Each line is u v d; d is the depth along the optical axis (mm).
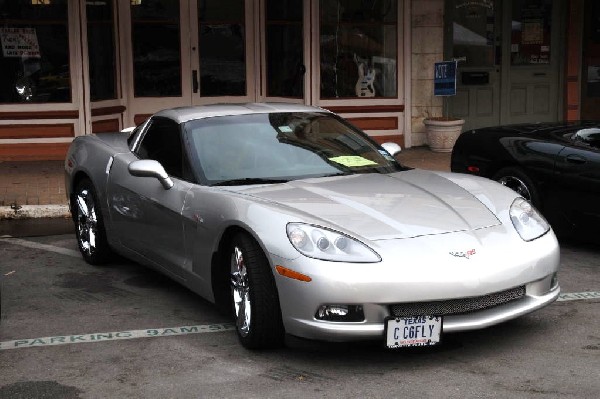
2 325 5648
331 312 4555
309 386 4492
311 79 13250
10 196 9938
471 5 13945
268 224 4801
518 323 5496
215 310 5918
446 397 4320
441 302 4629
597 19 14461
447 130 13117
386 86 13641
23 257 7586
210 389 4488
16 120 12250
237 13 13766
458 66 14047
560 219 7465
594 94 14648
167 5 13469
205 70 13773
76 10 12164
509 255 4824
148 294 6344
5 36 12102
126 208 6434
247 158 5805
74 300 6215
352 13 13391
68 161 7496
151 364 4879
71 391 4512
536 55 14398
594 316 5648
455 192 5410
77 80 12305
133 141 6844
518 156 7766
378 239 4688
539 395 4332
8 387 4570
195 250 5508
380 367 4750
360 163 5965
